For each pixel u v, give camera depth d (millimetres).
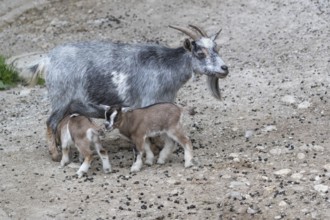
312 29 20484
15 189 12258
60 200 11711
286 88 16922
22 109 17125
